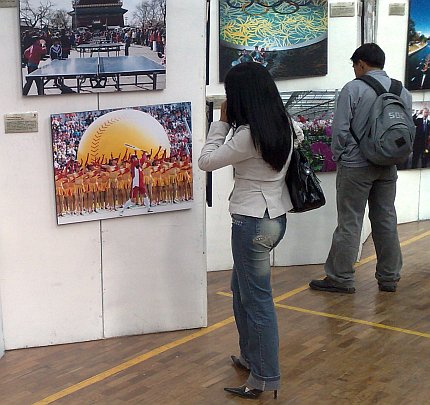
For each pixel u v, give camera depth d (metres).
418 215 7.25
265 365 3.29
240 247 3.23
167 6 3.90
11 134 3.74
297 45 5.44
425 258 5.88
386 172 4.83
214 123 3.34
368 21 5.90
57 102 3.78
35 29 3.64
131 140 3.94
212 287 5.22
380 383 3.48
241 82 3.15
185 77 4.02
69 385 3.51
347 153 4.79
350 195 4.84
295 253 5.75
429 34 6.82
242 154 3.16
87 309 4.06
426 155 7.13
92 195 3.92
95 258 4.02
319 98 5.48
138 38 3.85
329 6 5.46
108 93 3.86
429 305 4.69
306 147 5.54
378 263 5.02
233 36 5.33
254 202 3.19
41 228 3.88
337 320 4.40
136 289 4.14
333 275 4.99
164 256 4.16
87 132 3.84
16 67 3.68
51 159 3.82
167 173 4.05
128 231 4.06
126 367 3.72
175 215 4.14
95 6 3.73
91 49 3.77
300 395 3.37
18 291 3.91
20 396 3.39
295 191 3.28
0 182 3.77
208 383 3.52
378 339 4.07
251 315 3.29
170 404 3.29
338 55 5.54
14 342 3.95
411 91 6.90
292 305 4.72
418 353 3.85
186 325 4.28
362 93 4.70
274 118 3.13
